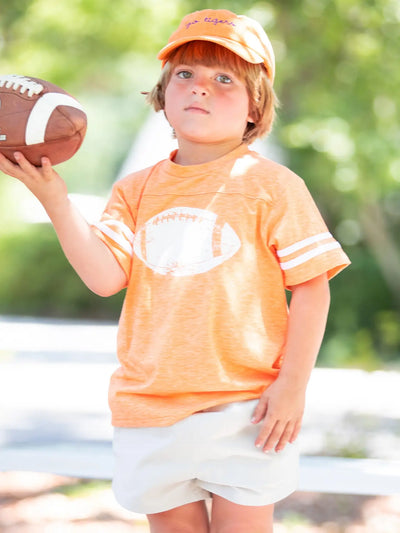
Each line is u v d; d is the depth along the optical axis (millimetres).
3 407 7668
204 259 2834
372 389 8492
